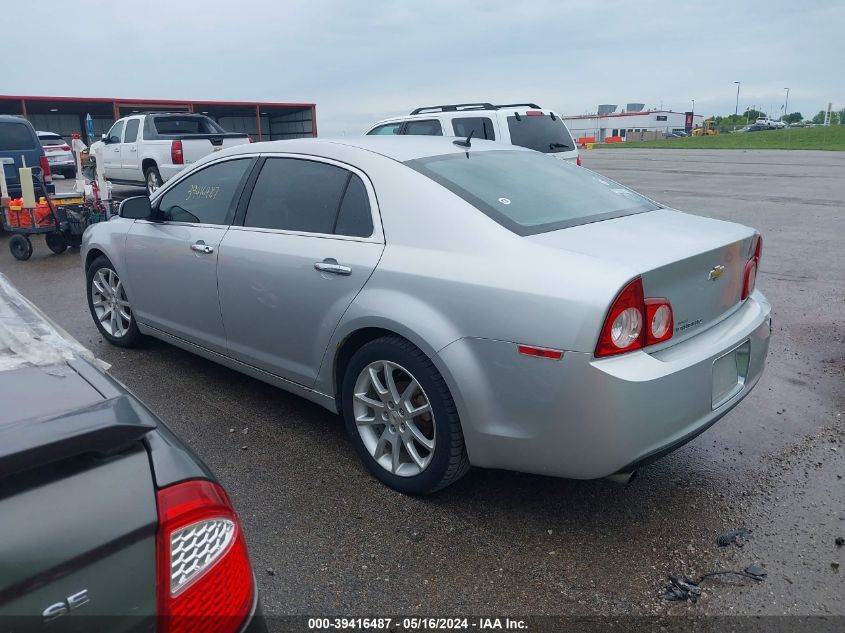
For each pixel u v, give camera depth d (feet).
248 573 5.30
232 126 134.51
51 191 35.88
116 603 4.38
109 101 114.83
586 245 9.51
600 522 10.25
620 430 8.57
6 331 6.31
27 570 4.04
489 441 9.55
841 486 11.28
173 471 4.85
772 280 25.12
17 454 4.02
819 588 8.84
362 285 10.75
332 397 11.87
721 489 11.20
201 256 13.76
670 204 46.68
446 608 8.49
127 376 15.96
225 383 15.57
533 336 8.83
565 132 35.45
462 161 11.91
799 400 14.76
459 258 9.84
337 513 10.47
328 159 12.16
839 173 72.08
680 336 9.50
